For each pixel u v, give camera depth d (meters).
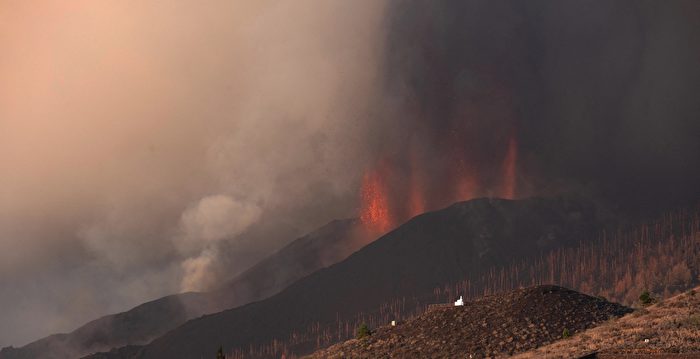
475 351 124.69
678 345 96.44
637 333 108.88
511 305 143.50
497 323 136.25
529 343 123.75
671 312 119.25
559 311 137.00
